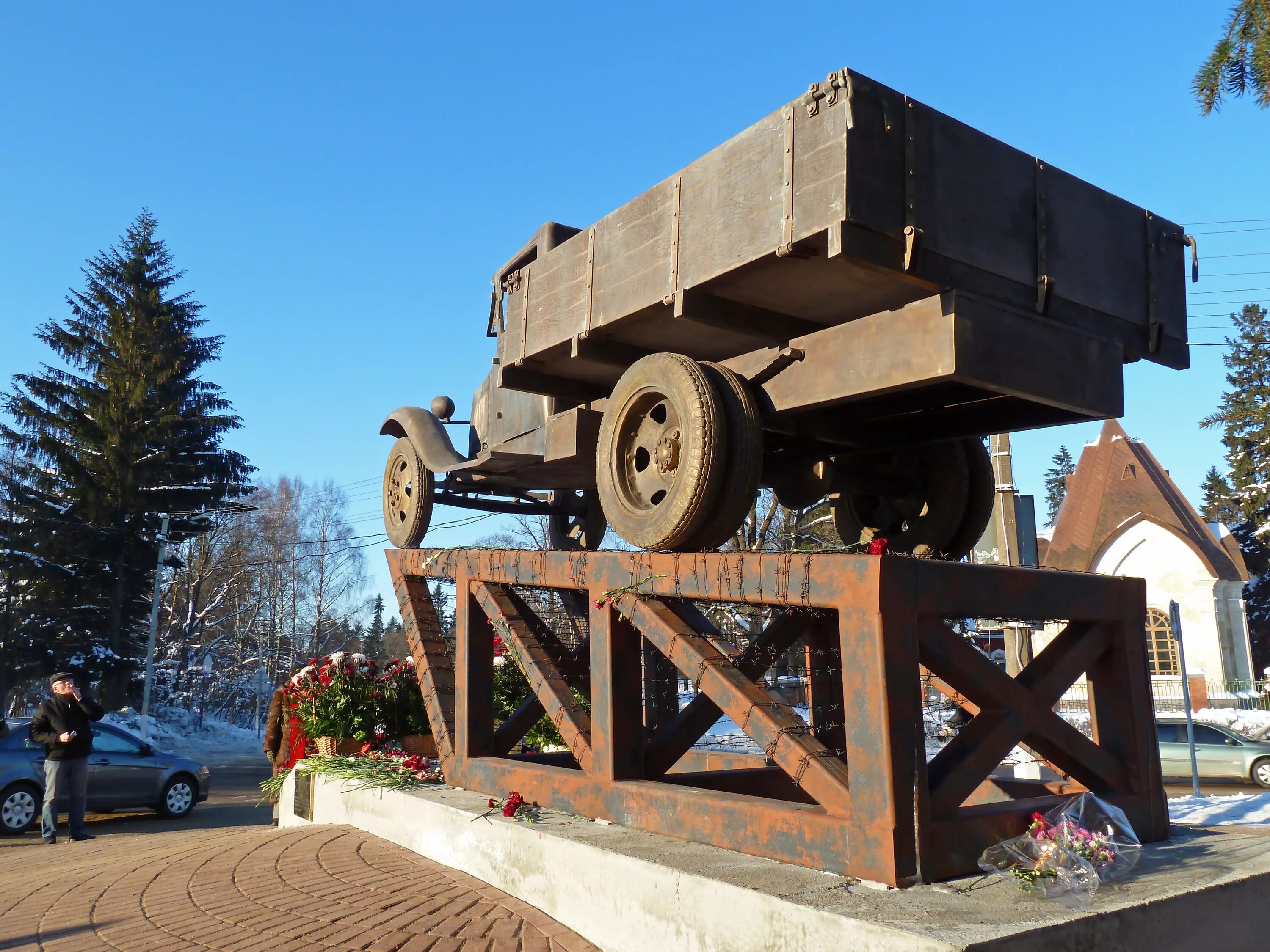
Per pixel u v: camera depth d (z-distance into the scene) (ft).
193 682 119.14
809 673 14.97
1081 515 99.50
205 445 106.73
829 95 10.53
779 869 9.70
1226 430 145.28
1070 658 11.57
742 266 11.59
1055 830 9.19
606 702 13.35
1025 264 11.67
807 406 13.16
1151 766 11.93
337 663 24.22
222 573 136.67
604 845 11.32
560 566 14.60
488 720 17.60
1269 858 10.38
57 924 13.32
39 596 94.79
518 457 20.43
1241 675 92.53
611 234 14.34
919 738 9.30
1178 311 13.39
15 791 34.27
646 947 10.13
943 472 16.40
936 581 9.87
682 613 13.20
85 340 105.09
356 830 19.20
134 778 38.47
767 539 81.20
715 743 22.89
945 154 11.05
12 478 100.53
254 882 14.98
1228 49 23.53
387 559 20.94
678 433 13.58
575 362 16.40
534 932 11.48
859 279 11.78
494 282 23.26
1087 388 12.08
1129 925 8.14
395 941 11.27
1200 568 90.53
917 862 9.02
